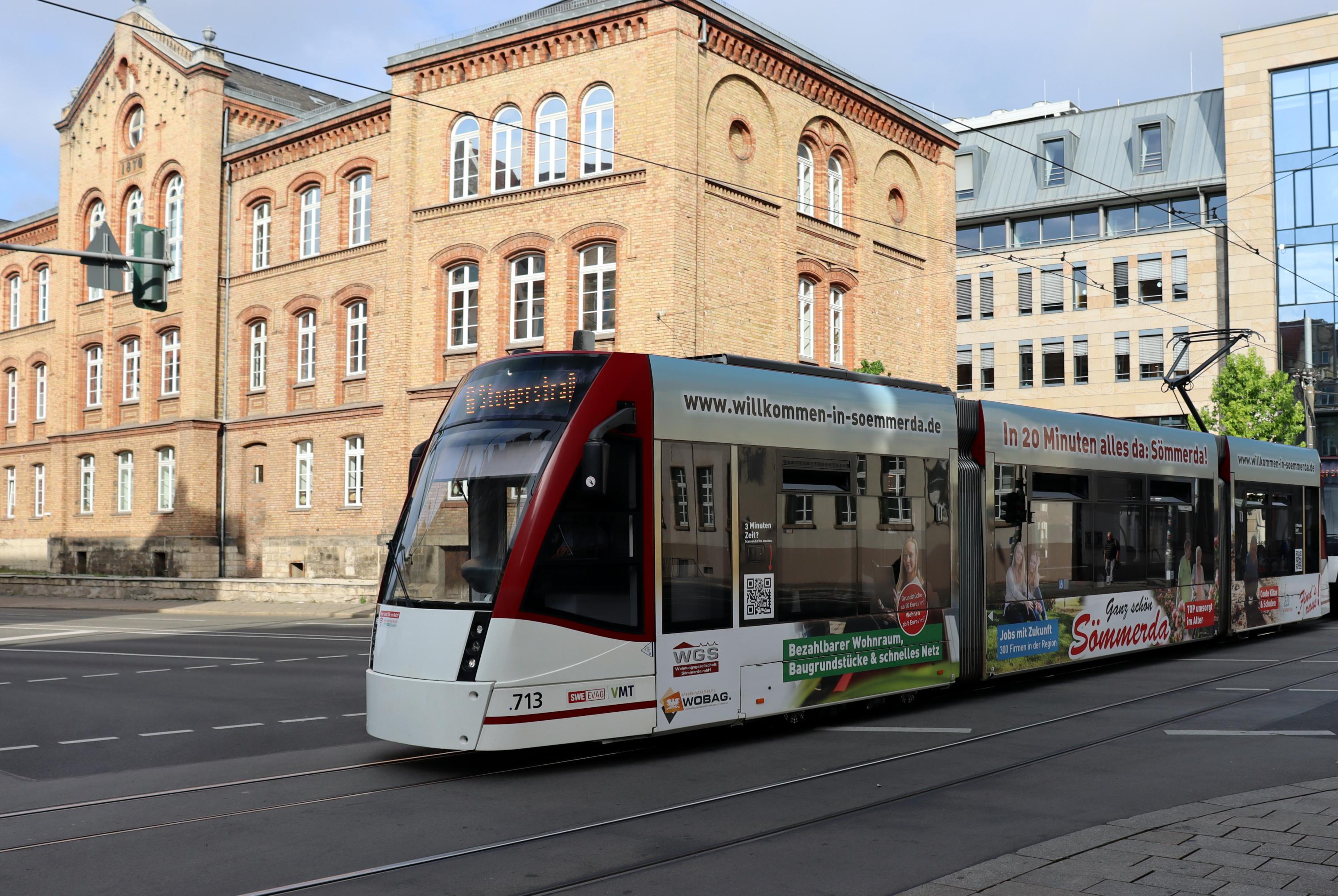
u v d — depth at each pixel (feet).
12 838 26.08
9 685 55.72
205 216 124.77
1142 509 57.82
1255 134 161.27
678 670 34.96
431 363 99.25
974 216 182.09
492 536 32.99
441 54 98.17
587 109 91.81
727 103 91.81
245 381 123.85
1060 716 41.42
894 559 42.73
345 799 29.48
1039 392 178.29
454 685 31.83
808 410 39.96
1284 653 62.03
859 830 25.57
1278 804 26.50
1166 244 169.27
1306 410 154.10
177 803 29.43
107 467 137.39
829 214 102.27
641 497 34.55
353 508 111.04
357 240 113.09
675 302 86.12
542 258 93.86
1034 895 20.17
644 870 22.77
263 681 55.06
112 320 137.90
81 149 143.23
